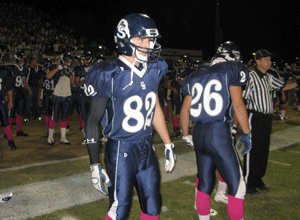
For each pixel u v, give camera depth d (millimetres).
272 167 4566
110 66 1887
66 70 5844
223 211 3195
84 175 4141
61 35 22344
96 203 3289
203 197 2535
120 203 1971
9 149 5559
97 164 1936
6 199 2762
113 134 1994
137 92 1952
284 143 6051
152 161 2072
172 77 6762
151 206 2031
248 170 3578
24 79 7152
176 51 21297
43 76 8688
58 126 7906
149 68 1998
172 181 3973
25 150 5500
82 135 6836
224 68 2418
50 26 24188
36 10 25016
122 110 1948
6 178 4000
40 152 5375
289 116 9586
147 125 2051
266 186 3762
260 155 3557
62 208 3148
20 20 21422
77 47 21531
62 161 4812
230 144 2408
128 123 1966
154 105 2084
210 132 2424
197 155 2594
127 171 1970
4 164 4641
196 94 2531
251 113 3492
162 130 2254
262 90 3404
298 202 3391
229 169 2363
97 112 1919
